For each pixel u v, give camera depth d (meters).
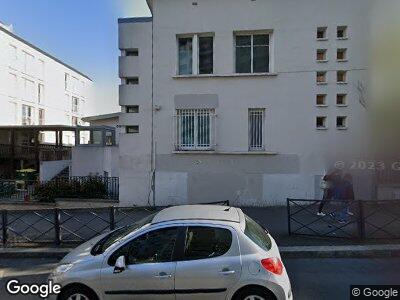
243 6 10.67
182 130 10.98
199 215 4.27
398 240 6.80
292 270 5.61
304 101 10.53
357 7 10.27
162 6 10.87
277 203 10.62
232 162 10.77
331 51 10.39
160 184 10.93
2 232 7.23
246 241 3.90
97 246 4.34
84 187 11.81
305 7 10.49
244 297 3.76
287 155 10.60
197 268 3.79
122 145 11.05
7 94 25.17
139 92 10.97
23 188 12.51
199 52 11.03
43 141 26.61
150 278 3.81
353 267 5.74
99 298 3.85
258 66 10.91
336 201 7.24
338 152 10.38
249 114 10.80
